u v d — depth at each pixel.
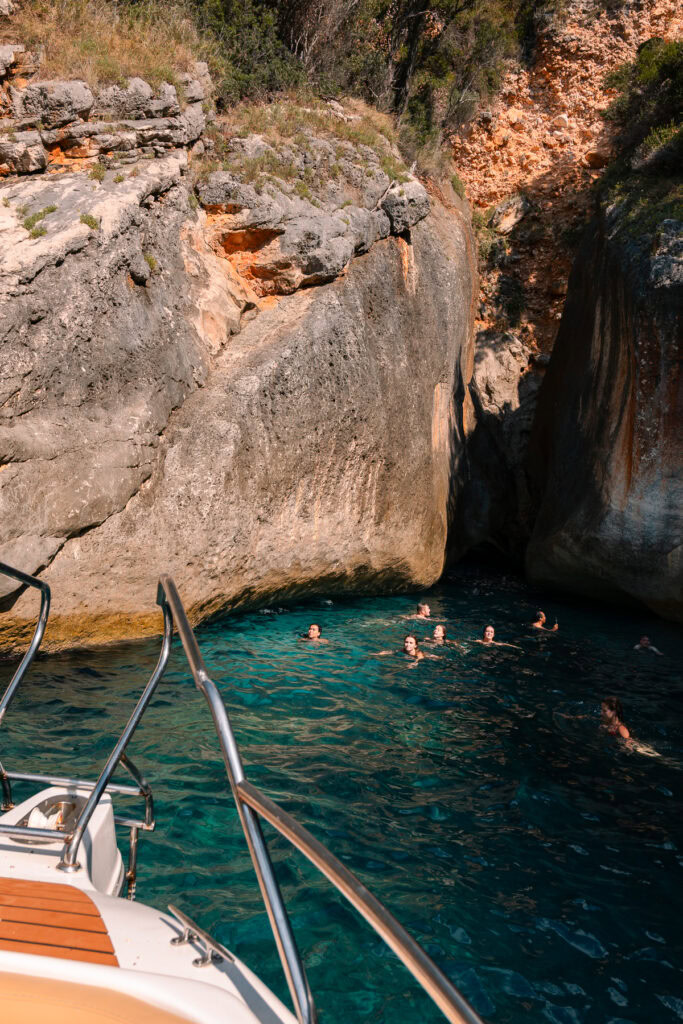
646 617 16.14
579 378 17.83
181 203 12.78
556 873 6.03
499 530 21.27
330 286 14.15
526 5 23.16
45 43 12.54
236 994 2.17
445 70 22.08
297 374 13.20
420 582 16.97
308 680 10.43
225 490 12.03
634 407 14.98
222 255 13.64
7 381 9.64
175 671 10.12
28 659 3.61
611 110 22.39
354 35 19.34
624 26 22.39
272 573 13.55
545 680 11.26
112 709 8.61
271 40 16.50
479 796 7.34
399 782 7.53
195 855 5.75
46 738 7.68
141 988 2.10
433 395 17.03
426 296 16.86
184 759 7.45
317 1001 4.36
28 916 2.47
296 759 7.82
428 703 9.91
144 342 11.11
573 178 22.70
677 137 17.67
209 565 11.97
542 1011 4.42
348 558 14.81
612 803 7.37
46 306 10.10
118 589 10.85
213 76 15.02
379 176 15.23
